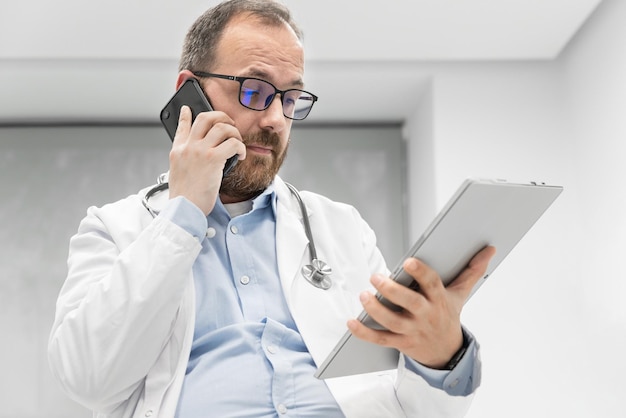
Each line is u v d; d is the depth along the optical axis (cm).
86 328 126
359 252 160
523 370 289
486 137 310
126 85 315
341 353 120
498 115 312
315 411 132
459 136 310
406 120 352
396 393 138
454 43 297
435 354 121
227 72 150
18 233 328
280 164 153
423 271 111
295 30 161
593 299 286
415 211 334
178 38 288
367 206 344
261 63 148
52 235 329
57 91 318
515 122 312
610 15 269
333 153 348
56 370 129
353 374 129
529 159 309
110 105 331
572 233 301
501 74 316
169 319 128
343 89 324
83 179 336
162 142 342
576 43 300
